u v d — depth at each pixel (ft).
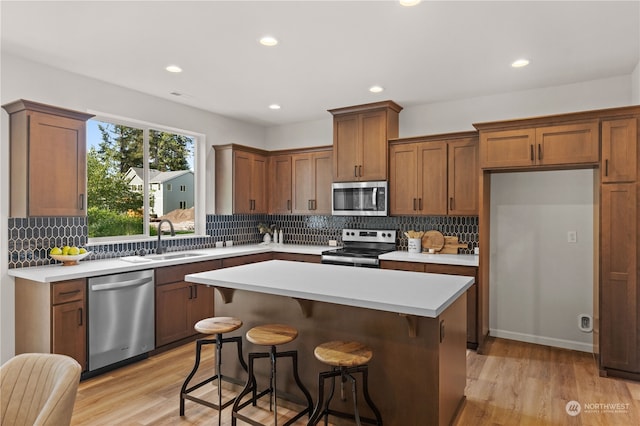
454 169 13.43
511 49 9.77
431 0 7.47
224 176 16.01
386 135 14.47
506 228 13.50
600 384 9.84
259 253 15.81
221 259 13.97
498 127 11.91
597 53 10.01
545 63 10.70
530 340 13.17
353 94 13.64
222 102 14.61
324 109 15.65
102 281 10.30
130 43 9.43
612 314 10.19
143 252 13.41
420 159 14.01
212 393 9.36
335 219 17.21
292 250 15.96
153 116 13.75
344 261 14.51
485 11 7.89
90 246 11.96
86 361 9.97
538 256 13.04
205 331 7.88
